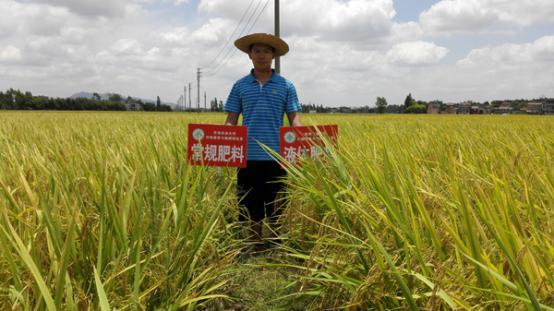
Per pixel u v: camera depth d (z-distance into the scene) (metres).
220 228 3.61
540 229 2.06
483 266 1.53
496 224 1.74
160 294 2.20
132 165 3.83
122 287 1.98
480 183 2.67
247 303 2.82
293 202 3.42
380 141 4.74
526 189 2.17
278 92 4.24
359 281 2.14
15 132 7.54
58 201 2.70
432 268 1.98
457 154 4.05
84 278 2.03
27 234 2.11
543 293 1.53
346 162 3.71
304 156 3.94
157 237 2.32
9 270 1.92
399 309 2.00
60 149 4.65
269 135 4.25
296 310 2.69
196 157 4.07
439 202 2.32
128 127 9.95
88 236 2.17
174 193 3.24
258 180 4.30
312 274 2.45
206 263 2.88
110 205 2.34
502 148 4.28
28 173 3.12
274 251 3.82
